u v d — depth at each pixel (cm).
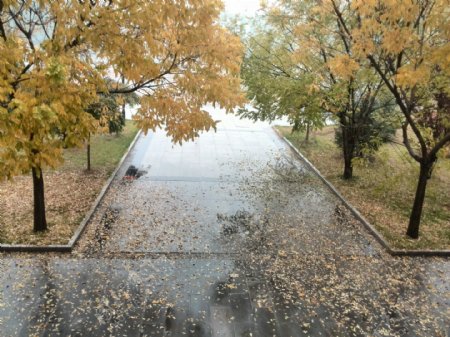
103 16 616
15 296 701
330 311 709
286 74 1242
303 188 1292
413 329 675
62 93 528
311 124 1519
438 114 1038
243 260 855
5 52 537
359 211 1115
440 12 700
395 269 852
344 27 905
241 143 1798
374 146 1286
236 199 1179
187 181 1299
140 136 1770
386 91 1203
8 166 511
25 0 680
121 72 690
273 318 683
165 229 969
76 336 623
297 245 931
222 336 638
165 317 672
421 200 947
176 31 708
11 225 927
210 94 722
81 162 1397
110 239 907
